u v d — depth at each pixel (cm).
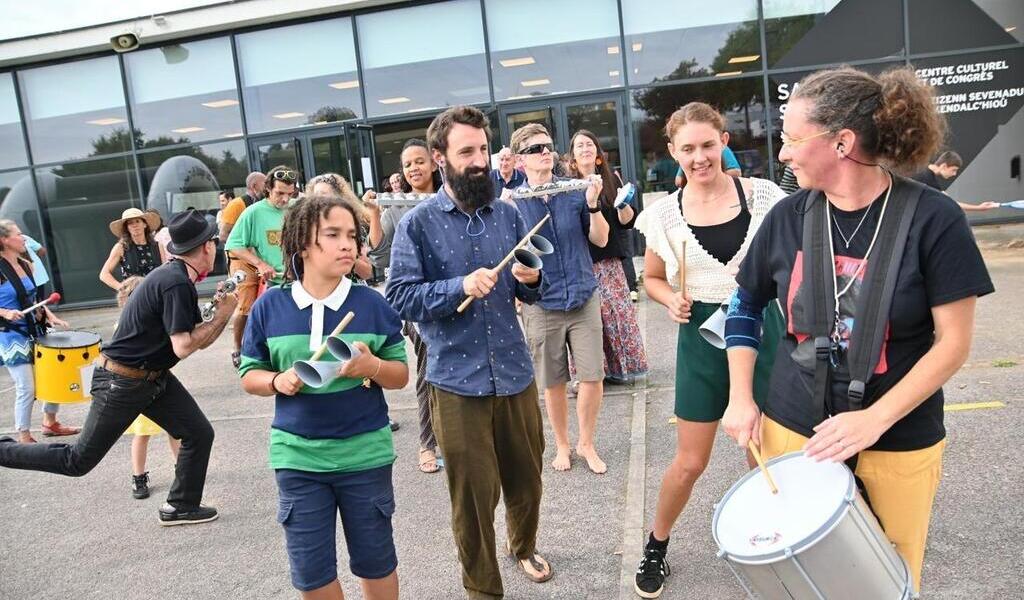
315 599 244
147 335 364
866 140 170
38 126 1268
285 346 250
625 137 1107
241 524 401
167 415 393
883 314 171
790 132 179
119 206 1269
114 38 1109
